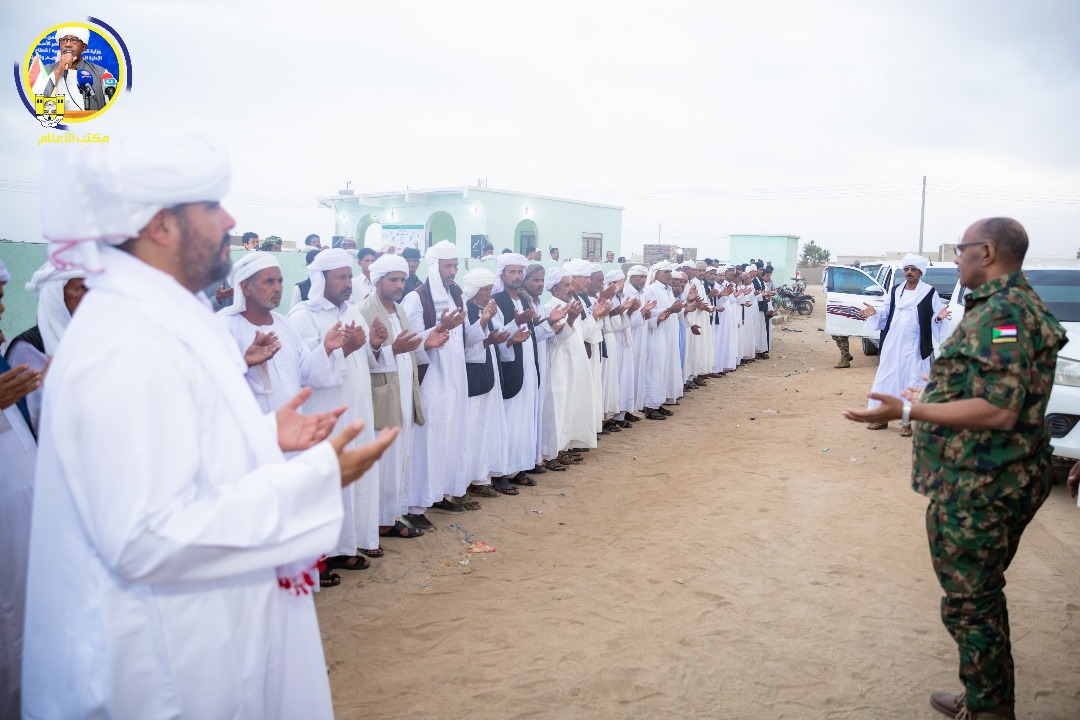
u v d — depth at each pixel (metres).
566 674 3.56
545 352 7.16
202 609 1.58
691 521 5.72
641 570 4.80
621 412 9.48
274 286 4.02
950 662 3.64
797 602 4.30
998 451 2.65
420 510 5.69
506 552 5.20
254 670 1.66
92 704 1.53
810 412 10.10
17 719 2.82
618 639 3.89
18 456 2.99
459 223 24.31
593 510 6.15
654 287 10.30
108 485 1.39
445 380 5.69
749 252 39.31
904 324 8.23
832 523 5.61
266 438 1.65
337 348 4.20
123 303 1.49
